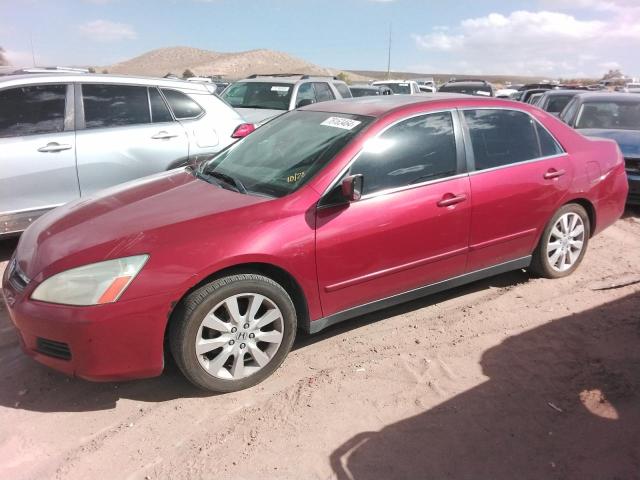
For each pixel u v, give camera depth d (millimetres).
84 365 2854
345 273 3428
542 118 4496
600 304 4316
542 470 2600
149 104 5945
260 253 3055
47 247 3098
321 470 2590
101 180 5586
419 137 3768
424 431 2863
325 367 3475
